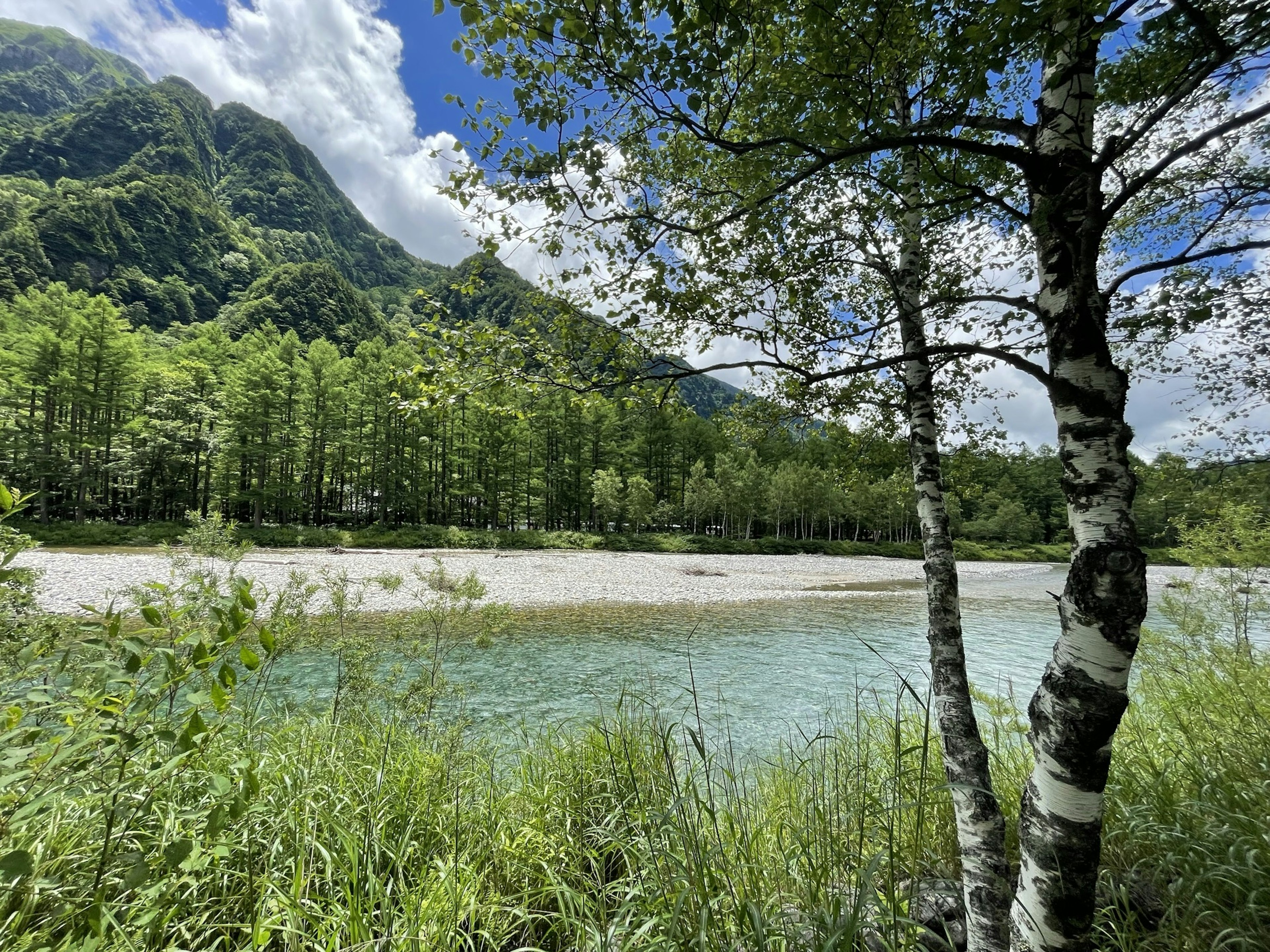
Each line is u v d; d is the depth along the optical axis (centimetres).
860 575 3591
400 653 474
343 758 352
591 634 1482
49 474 3309
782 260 382
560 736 457
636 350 362
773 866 259
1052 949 185
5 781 137
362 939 213
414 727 409
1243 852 253
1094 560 183
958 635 326
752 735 732
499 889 285
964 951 269
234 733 326
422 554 3334
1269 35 161
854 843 244
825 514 5981
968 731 303
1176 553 705
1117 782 342
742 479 5431
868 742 390
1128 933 231
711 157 329
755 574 3341
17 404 3438
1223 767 331
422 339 326
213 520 414
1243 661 493
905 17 213
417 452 4734
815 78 237
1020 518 6544
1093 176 189
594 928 231
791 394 415
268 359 4306
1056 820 187
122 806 167
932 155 249
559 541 4684
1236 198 243
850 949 179
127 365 3744
